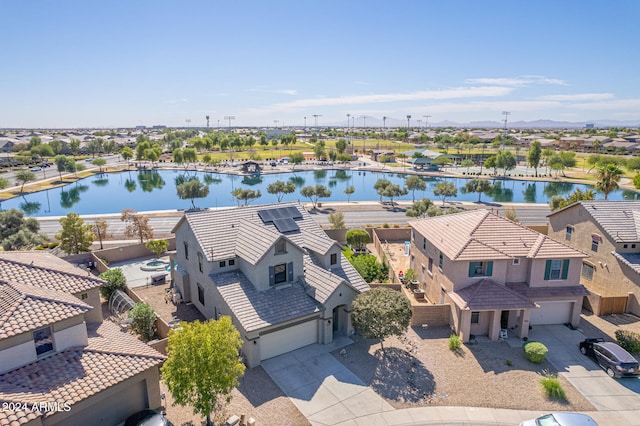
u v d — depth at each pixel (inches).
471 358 1004.6
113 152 7815.0
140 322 1061.1
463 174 4884.4
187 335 726.5
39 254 1053.8
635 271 1225.4
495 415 807.1
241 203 3437.5
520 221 2566.4
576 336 1116.5
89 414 701.3
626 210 1413.6
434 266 1295.5
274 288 1071.6
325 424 780.6
